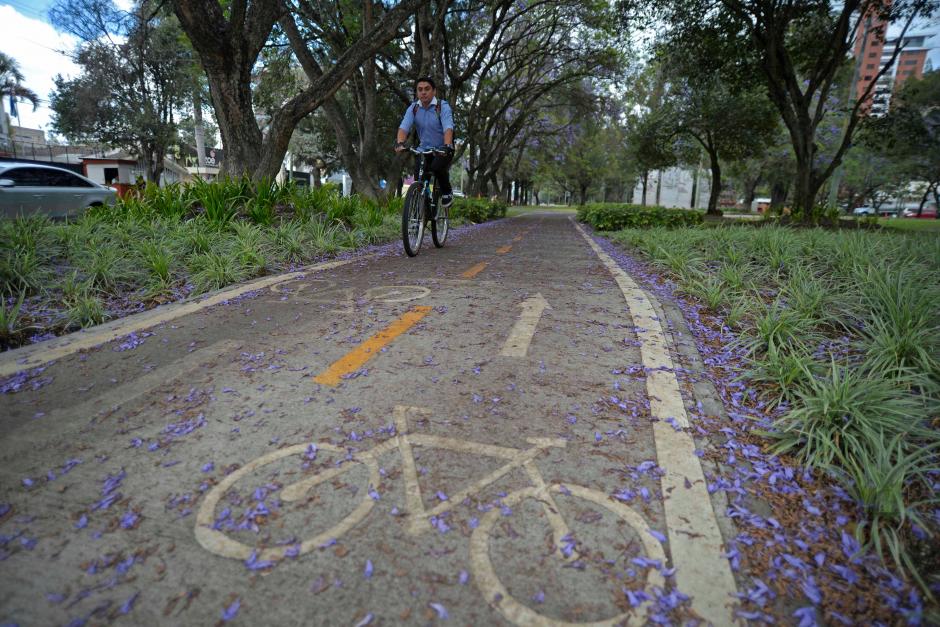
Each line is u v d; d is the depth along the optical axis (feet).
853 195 166.81
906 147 98.17
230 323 10.96
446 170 20.56
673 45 51.88
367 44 27.14
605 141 156.25
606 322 11.21
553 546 4.59
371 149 47.26
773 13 44.57
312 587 4.09
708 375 8.64
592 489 5.40
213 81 26.55
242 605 3.92
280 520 4.84
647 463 5.81
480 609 3.93
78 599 3.93
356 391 7.60
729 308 12.39
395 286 14.78
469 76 59.67
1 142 108.17
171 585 4.10
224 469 5.63
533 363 8.76
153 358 8.87
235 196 23.65
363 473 5.57
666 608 4.00
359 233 24.48
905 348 8.43
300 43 42.09
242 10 25.30
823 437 6.22
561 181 196.95
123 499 5.11
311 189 28.48
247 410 6.98
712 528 4.91
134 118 78.95
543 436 6.40
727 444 6.41
